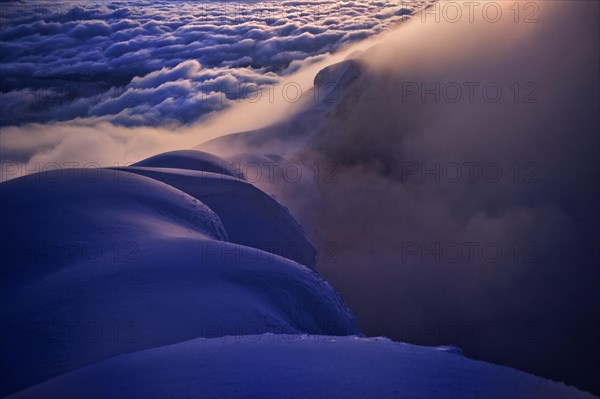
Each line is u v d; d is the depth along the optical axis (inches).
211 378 155.0
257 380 151.0
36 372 255.8
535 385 148.3
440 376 153.9
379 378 151.1
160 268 344.2
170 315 288.8
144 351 191.5
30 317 294.4
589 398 141.6
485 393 140.9
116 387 155.0
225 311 303.7
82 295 308.2
